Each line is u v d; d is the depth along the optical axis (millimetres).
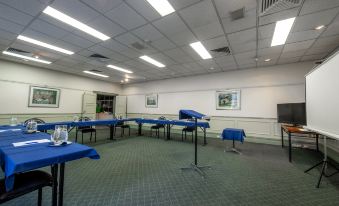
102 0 2475
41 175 1473
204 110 7348
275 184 2445
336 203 1954
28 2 2545
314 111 2832
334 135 2047
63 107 7266
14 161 1060
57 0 2486
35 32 3531
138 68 6539
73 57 5207
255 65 5926
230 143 5488
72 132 7160
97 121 4988
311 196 2111
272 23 3076
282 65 5766
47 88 6699
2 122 5508
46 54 4941
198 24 3137
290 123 4828
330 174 2826
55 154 1247
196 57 5094
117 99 10070
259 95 6133
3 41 4027
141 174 2770
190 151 4367
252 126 6195
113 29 3350
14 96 5789
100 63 5859
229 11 2721
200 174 2775
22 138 1859
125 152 4207
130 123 9820
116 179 2559
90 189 2219
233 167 3170
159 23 3121
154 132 7754
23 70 6012
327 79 2305
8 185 1097
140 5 2596
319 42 3895
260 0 2436
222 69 6551
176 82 8320
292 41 3859
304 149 4727
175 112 8266
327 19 2910
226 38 3732
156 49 4449
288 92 5641
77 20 3035
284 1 2408
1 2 2547
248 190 2252
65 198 1975
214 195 2107
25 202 1850
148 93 9367
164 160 3561
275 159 3727
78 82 7934
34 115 6297
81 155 1389
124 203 1894
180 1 2484
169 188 2281
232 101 6672
